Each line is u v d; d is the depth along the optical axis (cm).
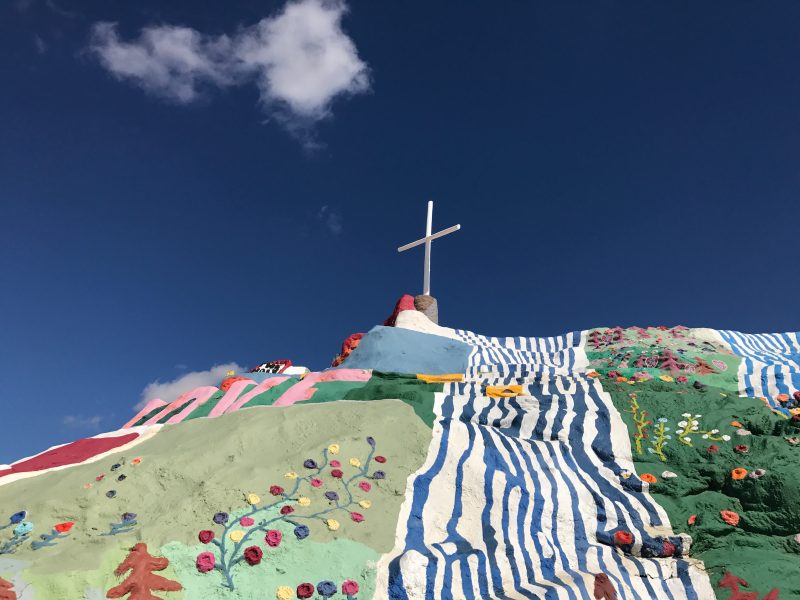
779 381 1118
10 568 623
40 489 838
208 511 723
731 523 781
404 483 823
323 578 664
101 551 652
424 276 1831
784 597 669
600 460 923
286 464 823
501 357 1462
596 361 1361
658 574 734
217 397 1244
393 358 1412
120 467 840
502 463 884
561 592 687
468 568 707
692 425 952
